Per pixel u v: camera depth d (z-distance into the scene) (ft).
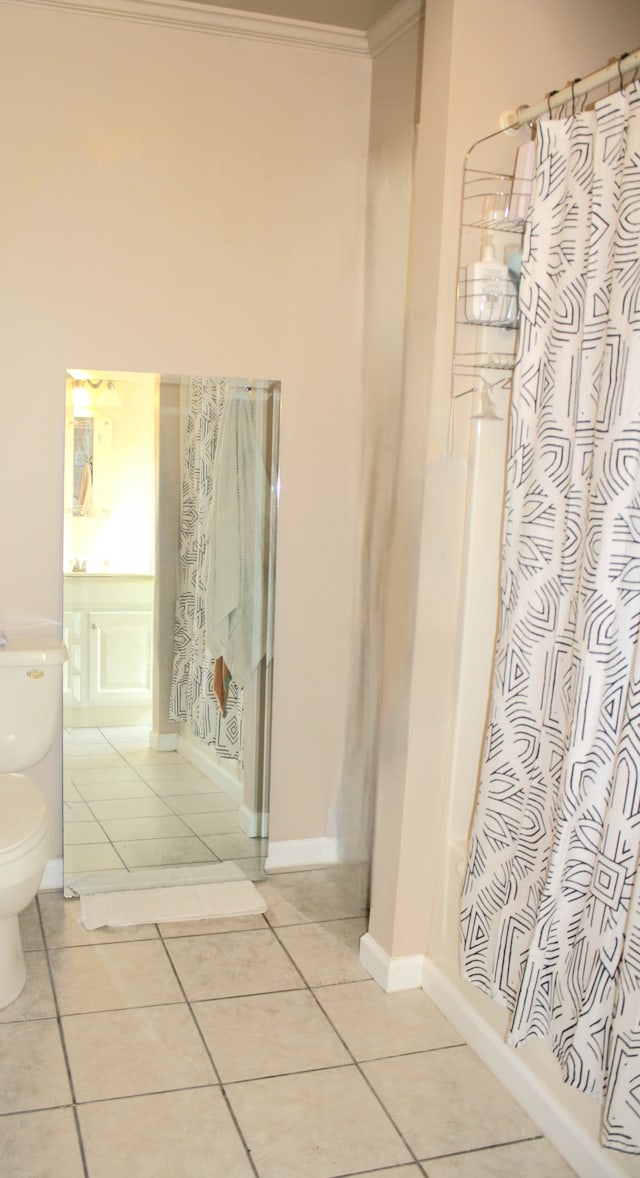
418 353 6.86
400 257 8.24
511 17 6.38
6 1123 5.76
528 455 5.95
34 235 7.94
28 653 7.95
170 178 8.21
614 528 4.90
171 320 8.43
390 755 7.36
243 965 7.76
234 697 9.20
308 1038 6.83
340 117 8.64
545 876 5.77
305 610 9.27
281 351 8.79
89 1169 5.44
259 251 8.57
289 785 9.50
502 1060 6.46
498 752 6.15
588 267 5.27
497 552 6.92
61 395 8.23
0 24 7.59
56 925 8.23
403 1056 6.70
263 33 8.20
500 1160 5.75
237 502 8.94
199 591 8.94
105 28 7.84
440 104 6.44
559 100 5.72
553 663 5.76
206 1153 5.63
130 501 8.59
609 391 4.94
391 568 7.30
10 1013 6.89
